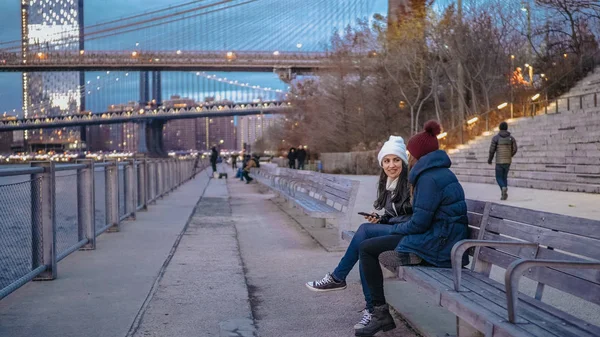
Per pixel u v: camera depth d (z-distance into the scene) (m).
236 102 103.00
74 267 6.14
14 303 4.71
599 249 2.86
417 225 3.88
